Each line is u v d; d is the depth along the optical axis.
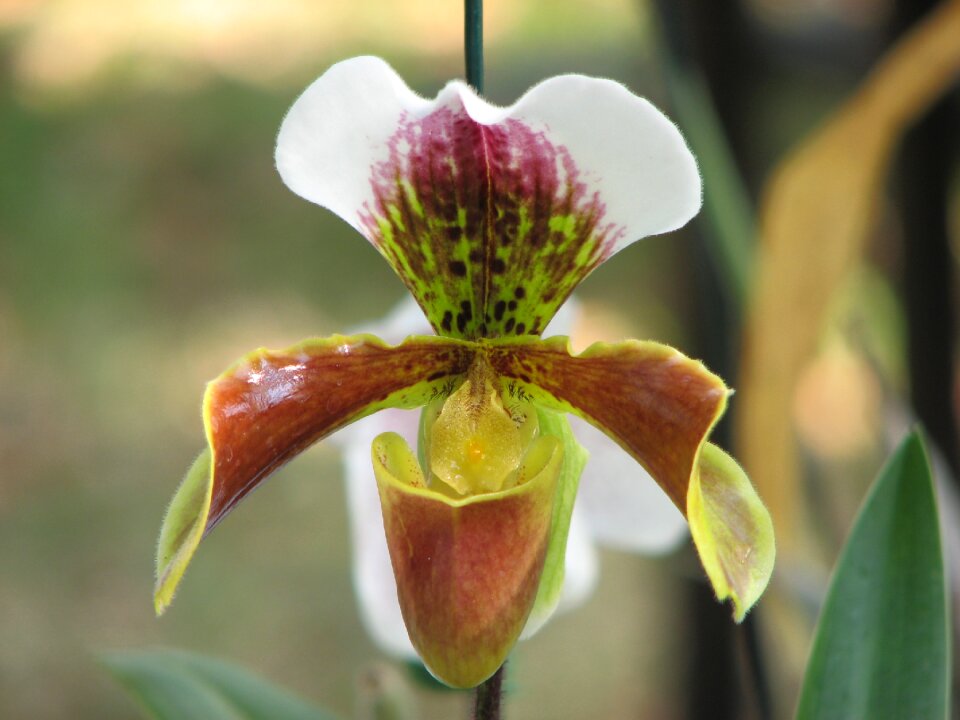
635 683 0.74
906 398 0.43
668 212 0.27
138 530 0.88
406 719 0.32
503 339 0.28
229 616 0.81
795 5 0.52
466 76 0.26
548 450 0.28
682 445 0.26
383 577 0.33
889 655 0.28
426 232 0.28
